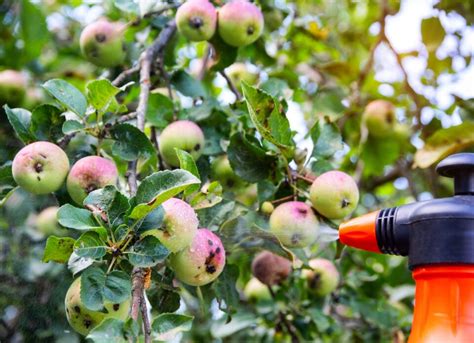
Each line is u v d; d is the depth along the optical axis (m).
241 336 2.43
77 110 1.46
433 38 2.50
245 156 1.64
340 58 3.04
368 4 2.95
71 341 1.80
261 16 1.92
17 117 1.49
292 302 2.19
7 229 1.95
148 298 1.54
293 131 1.67
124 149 1.48
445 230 0.92
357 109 2.64
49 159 1.41
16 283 1.88
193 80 2.00
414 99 2.61
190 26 1.85
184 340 2.32
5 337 1.84
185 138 1.75
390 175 2.86
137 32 2.27
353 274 2.41
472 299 0.91
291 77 2.33
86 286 1.17
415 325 0.95
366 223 1.03
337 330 2.26
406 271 2.64
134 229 1.20
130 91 2.14
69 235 1.97
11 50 2.59
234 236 1.59
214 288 1.62
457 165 0.97
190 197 1.38
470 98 2.44
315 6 3.03
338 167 2.72
